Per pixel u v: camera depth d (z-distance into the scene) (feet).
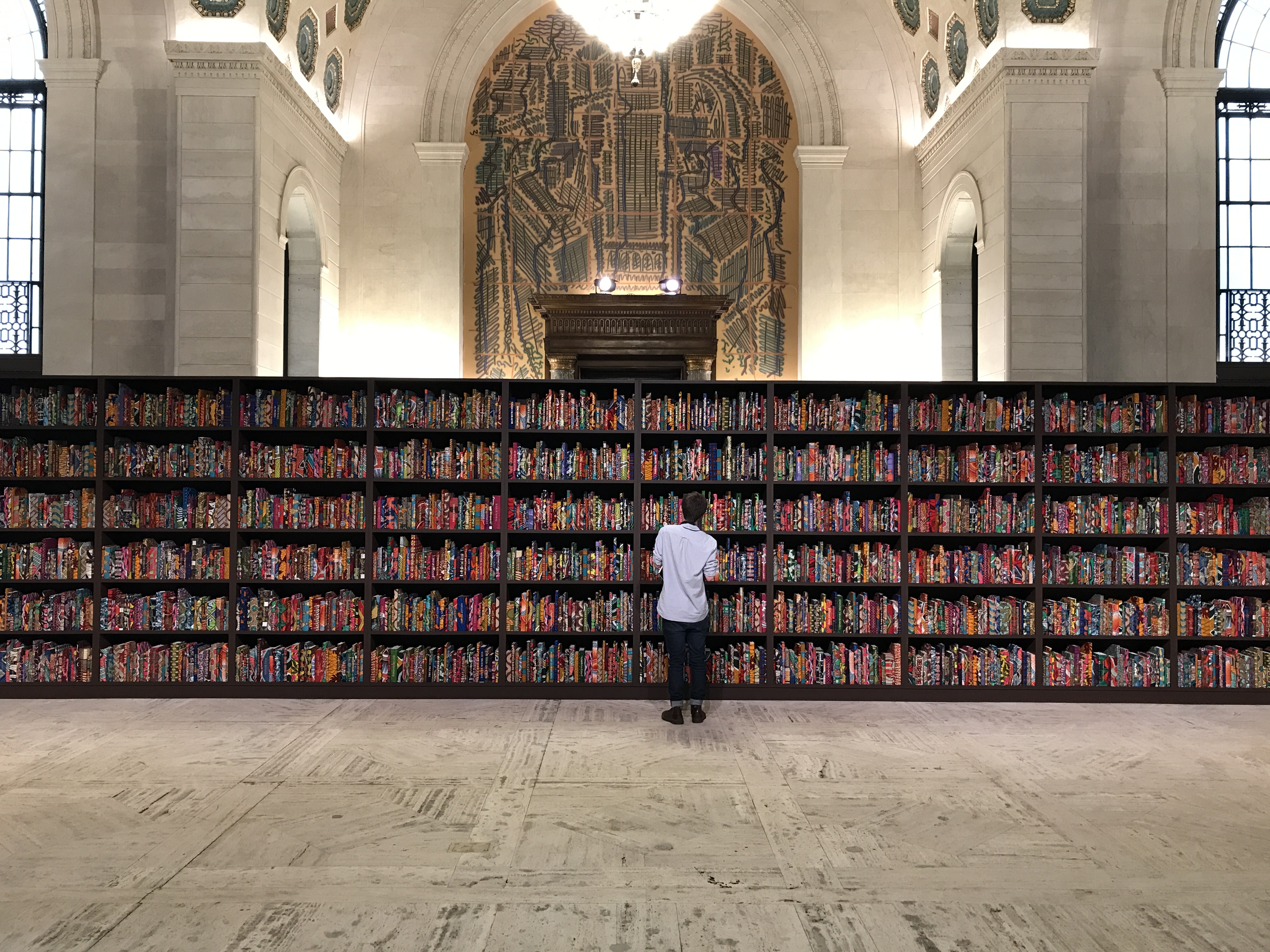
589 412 23.25
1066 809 14.84
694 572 20.07
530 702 22.24
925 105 39.70
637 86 40.75
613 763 17.22
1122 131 33.91
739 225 40.78
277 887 11.75
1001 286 31.55
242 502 22.82
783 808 14.79
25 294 36.19
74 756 17.43
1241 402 22.70
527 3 40.04
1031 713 21.31
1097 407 22.97
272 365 31.63
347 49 38.78
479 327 40.24
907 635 22.75
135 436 23.56
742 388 24.34
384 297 39.60
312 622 22.79
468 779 16.21
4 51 36.50
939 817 14.43
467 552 22.97
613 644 23.09
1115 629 22.81
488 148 40.50
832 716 20.99
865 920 10.99
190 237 30.19
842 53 40.47
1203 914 11.19
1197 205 33.81
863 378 40.11
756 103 41.01
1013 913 11.18
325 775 16.38
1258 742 18.86
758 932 10.67
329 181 38.09
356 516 22.84
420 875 12.14
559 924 10.82
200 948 10.19
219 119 30.22
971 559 22.85
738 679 22.67
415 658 22.61
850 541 24.31
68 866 12.37
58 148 32.99
